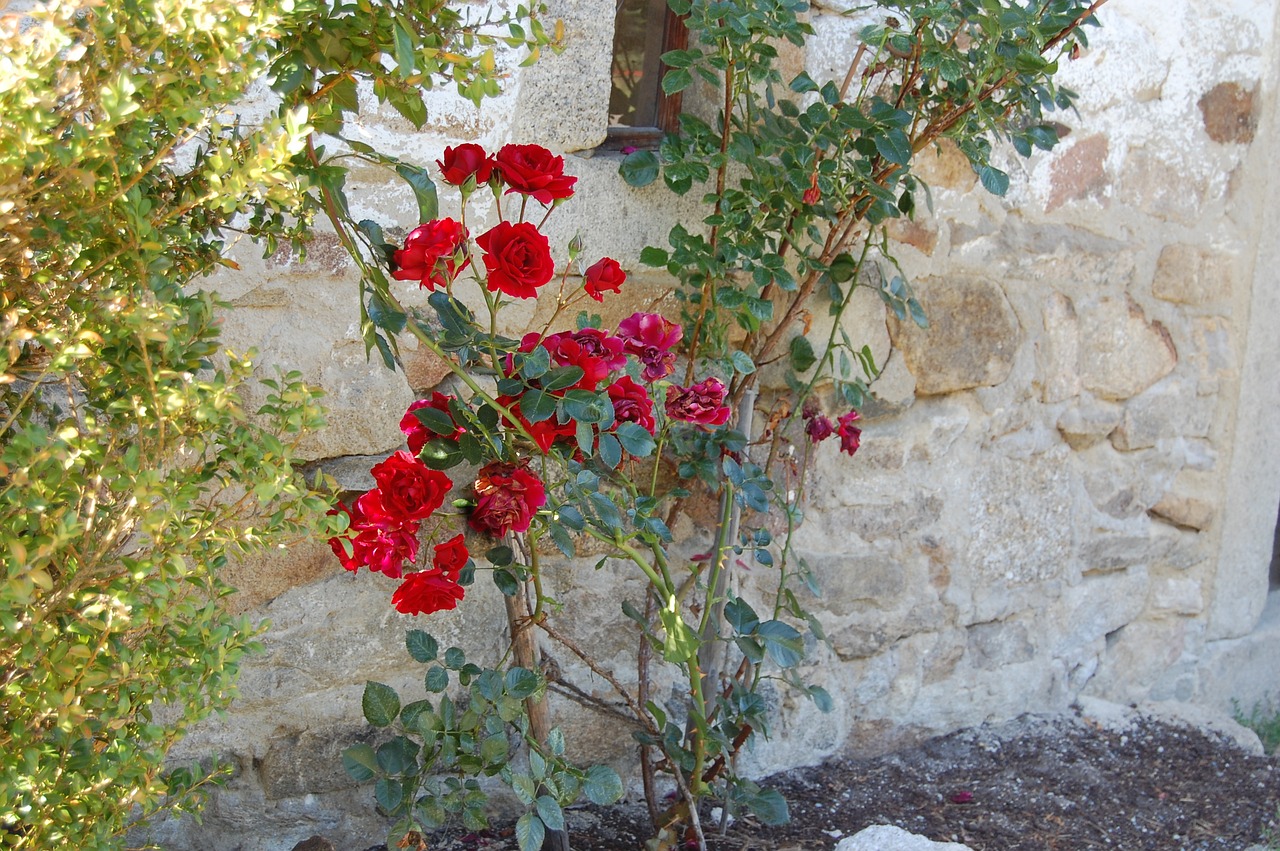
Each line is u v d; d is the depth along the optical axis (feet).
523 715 6.34
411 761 6.34
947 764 9.52
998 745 9.86
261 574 6.88
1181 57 9.86
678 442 7.31
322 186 4.96
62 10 3.56
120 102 3.52
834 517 8.89
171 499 4.01
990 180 7.48
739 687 7.47
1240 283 10.71
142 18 3.72
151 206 4.25
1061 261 9.57
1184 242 10.27
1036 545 10.01
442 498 5.53
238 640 4.63
